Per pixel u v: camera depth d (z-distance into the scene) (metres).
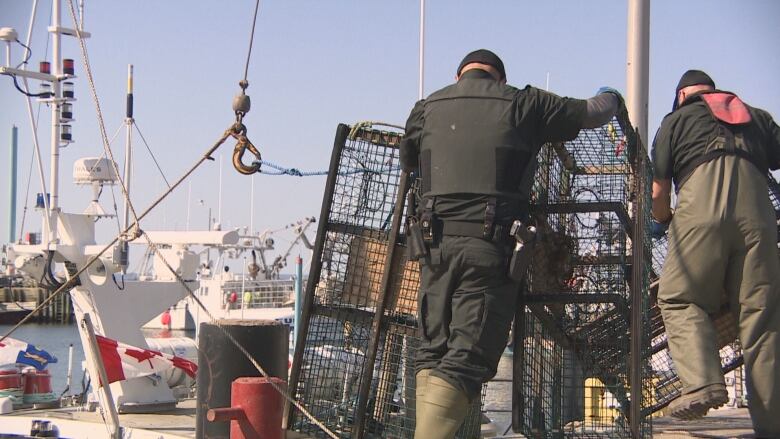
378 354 4.99
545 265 4.70
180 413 7.04
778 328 4.46
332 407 5.03
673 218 4.60
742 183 4.42
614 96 4.50
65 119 9.26
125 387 6.97
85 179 9.10
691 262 4.47
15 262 8.67
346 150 5.08
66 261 8.30
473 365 3.97
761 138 4.57
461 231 4.02
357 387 5.00
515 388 4.64
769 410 4.45
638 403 4.51
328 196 5.07
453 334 4.03
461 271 4.03
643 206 4.80
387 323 4.93
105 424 6.00
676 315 4.52
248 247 33.59
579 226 4.86
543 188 4.78
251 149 5.06
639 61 7.32
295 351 5.05
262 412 4.42
